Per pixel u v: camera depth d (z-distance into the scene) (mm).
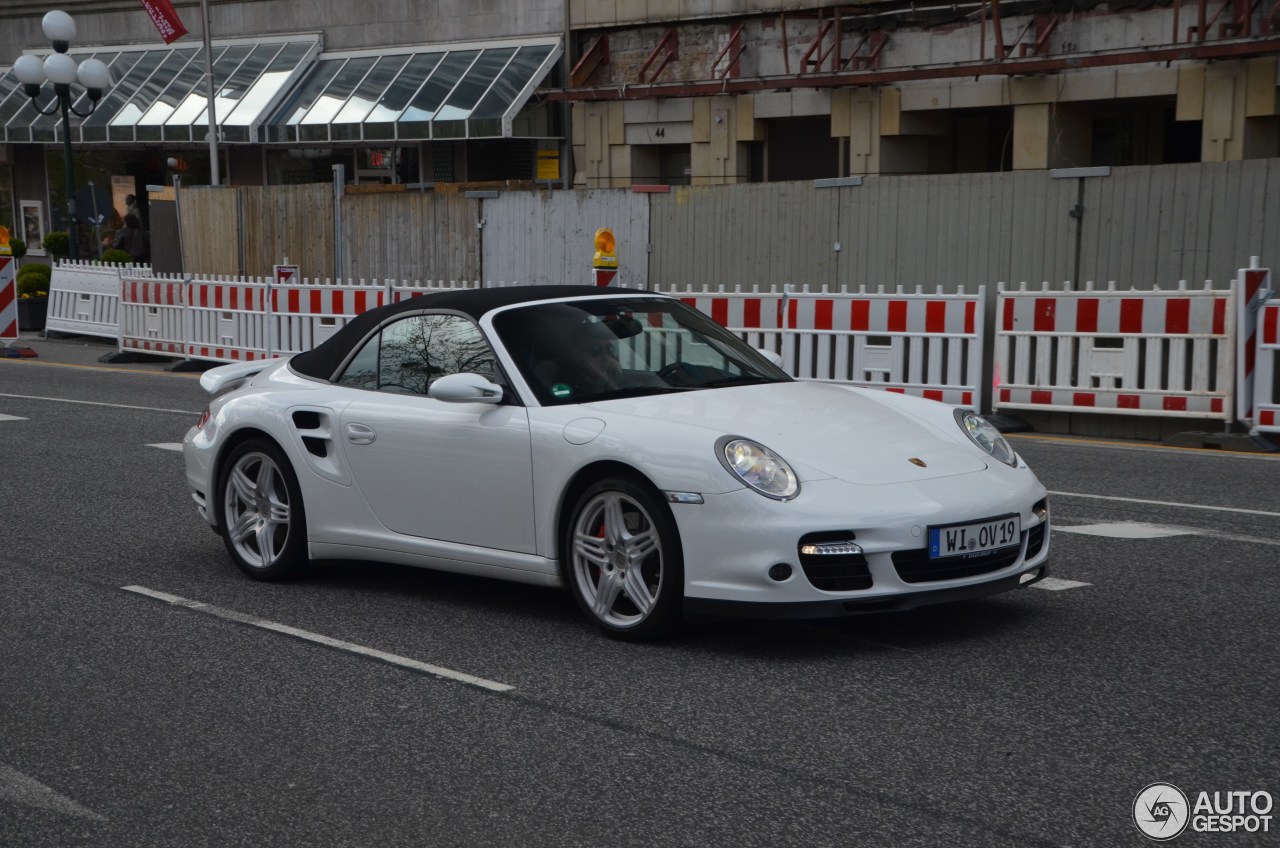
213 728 4641
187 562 7230
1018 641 5453
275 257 21344
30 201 33906
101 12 32375
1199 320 11219
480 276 18906
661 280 16938
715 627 5719
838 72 20953
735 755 4273
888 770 4121
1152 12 18328
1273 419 10945
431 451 6023
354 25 27859
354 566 7090
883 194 14594
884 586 5062
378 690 5008
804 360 13227
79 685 5133
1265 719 4523
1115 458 10523
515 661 5316
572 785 4066
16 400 14758
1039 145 19594
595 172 24688
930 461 5410
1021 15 19422
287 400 6656
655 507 5289
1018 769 4109
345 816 3885
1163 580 6457
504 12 25562
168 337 18859
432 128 24594
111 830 3838
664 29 23484
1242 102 17859
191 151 30984
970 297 12242
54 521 8328
